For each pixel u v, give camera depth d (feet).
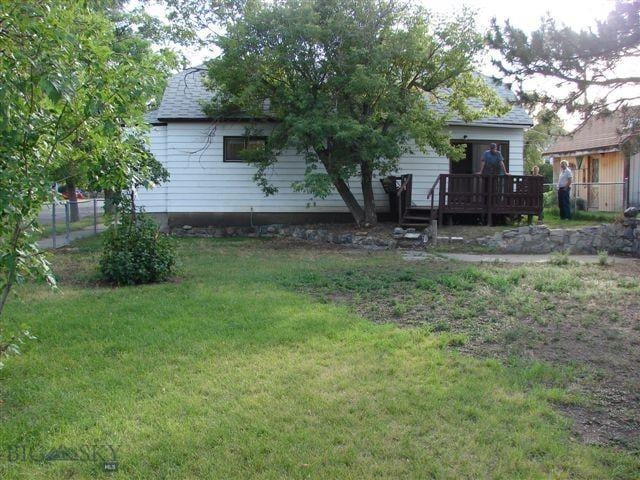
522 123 56.90
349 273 31.37
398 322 21.59
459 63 45.39
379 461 11.44
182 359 17.15
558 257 36.04
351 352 17.84
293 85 45.44
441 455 11.67
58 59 12.63
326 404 13.92
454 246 43.34
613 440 12.42
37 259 14.03
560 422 13.10
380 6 44.27
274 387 14.97
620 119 33.32
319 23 44.37
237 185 55.47
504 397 14.39
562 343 18.95
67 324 21.09
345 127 41.83
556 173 90.33
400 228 46.34
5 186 12.24
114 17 49.52
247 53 44.34
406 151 49.37
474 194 47.85
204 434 12.43
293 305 23.91
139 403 13.98
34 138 13.12
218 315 22.30
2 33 12.51
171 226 55.11
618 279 29.66
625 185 57.31
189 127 54.65
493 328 20.66
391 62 44.91
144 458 11.51
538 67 30.48
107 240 29.91
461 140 57.31
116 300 25.22
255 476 10.92
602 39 28.43
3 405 14.01
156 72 15.38
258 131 52.01
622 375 16.12
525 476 10.92
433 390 14.78
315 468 11.17
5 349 15.26
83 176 15.89
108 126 13.42
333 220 56.54
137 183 22.21
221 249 43.62
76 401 14.11
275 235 54.13
